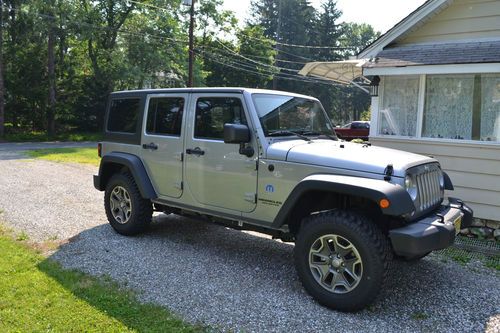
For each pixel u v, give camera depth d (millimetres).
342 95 49656
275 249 4695
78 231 5141
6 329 2793
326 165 3385
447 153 5766
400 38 6637
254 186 3781
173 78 29656
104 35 25953
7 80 23094
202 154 4168
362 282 3115
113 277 3736
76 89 26344
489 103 5746
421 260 4480
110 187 5082
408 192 3178
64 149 16344
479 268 4316
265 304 3316
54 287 3449
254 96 3916
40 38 23922
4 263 3926
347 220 3186
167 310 3154
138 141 4852
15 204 6422
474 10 5992
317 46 47375
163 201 4641
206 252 4512
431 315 3221
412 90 6312
